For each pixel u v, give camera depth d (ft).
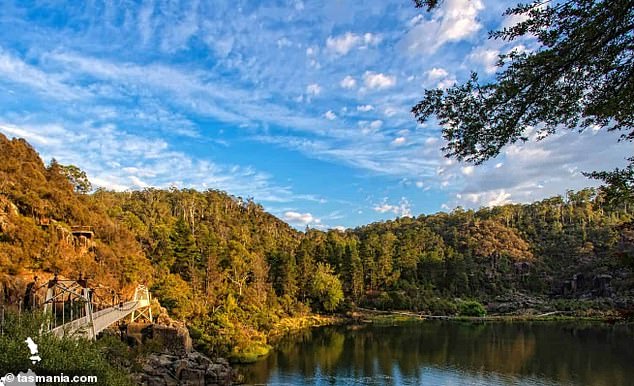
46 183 143.74
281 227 476.95
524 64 18.24
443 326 243.81
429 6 19.06
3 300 89.04
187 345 126.11
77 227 139.33
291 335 209.87
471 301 303.48
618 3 16.05
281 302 258.37
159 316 141.28
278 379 123.24
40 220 127.34
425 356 156.97
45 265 111.55
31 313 45.55
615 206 23.62
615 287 294.05
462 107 19.86
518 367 139.64
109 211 226.17
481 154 20.80
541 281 341.82
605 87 18.33
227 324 152.25
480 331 221.25
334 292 280.31
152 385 94.94
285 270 270.67
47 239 118.73
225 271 209.67
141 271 160.04
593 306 280.51
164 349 118.73
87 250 138.62
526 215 462.19
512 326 240.94
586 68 18.03
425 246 395.55
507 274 356.18
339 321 264.11
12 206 117.50
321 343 185.57
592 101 18.78
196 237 231.09
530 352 163.73
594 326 234.99
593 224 392.27
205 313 158.40
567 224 421.59
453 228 446.19
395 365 142.31
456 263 337.93
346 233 513.86
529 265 362.94
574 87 18.53
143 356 106.63
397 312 292.20
